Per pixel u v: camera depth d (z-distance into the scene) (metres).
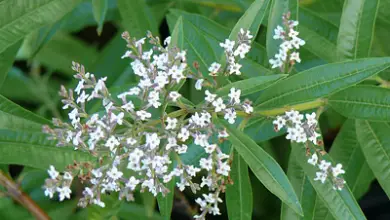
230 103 0.34
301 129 0.35
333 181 0.36
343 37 0.40
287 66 0.38
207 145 0.34
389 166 0.40
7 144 0.37
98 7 0.42
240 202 0.39
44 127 0.33
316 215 0.42
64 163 0.38
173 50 0.34
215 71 0.35
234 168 0.39
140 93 0.34
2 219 0.48
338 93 0.38
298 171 0.40
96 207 0.40
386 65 0.36
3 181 0.42
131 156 0.33
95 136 0.33
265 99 0.37
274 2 0.39
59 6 0.39
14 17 0.38
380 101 0.38
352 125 0.43
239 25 0.37
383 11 0.47
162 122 0.34
